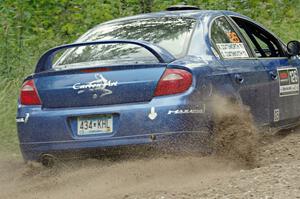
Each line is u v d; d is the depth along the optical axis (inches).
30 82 630.5
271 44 789.9
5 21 1208.8
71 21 1315.2
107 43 605.3
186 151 590.2
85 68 609.0
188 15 686.5
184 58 614.2
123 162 602.5
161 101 585.9
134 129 588.1
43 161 622.2
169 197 530.9
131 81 595.2
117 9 1347.2
